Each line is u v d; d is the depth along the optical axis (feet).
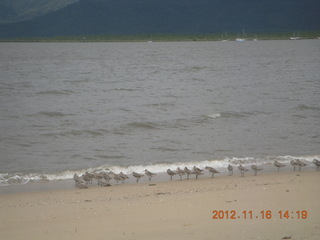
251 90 208.44
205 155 101.24
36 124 132.05
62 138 117.19
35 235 50.52
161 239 47.65
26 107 160.04
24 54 540.93
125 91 204.54
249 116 145.18
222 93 197.88
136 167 91.20
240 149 106.22
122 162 96.02
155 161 96.53
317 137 117.91
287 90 207.92
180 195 66.28
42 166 92.79
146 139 116.47
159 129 127.65
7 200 67.92
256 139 115.96
